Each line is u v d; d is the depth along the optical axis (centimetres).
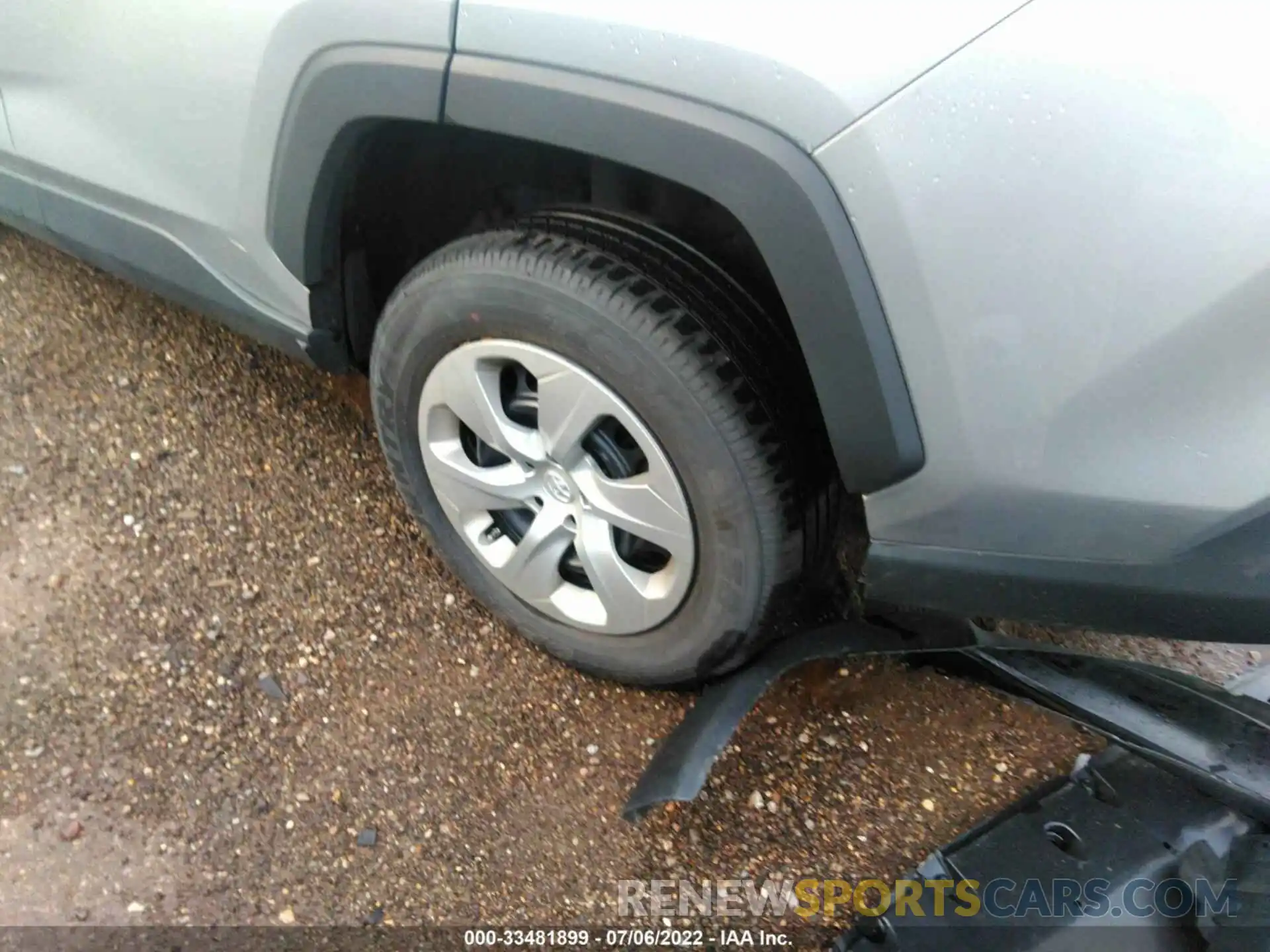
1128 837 152
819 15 104
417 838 165
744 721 182
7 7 181
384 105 136
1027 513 123
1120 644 200
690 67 111
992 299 109
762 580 151
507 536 180
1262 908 135
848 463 128
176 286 200
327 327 180
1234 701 167
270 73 145
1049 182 101
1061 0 97
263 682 185
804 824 168
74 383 238
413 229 181
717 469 142
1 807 166
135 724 178
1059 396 111
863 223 110
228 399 238
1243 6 91
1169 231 99
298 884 159
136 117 174
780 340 147
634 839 166
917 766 176
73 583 199
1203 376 105
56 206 212
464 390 161
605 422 154
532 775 174
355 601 201
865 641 167
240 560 205
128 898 156
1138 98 96
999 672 173
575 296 139
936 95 102
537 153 162
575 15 116
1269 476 107
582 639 179
